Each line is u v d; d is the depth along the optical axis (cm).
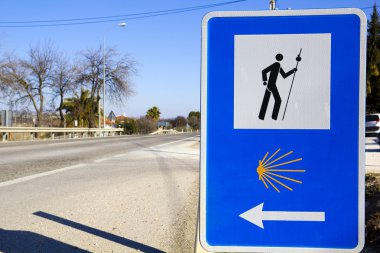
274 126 272
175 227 586
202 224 278
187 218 636
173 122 11156
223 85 274
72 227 578
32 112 4297
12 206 700
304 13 269
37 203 725
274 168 274
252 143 274
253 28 272
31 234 543
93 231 561
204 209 277
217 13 273
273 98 272
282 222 274
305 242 273
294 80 270
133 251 484
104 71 4494
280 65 271
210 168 276
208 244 278
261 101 272
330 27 268
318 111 270
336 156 270
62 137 3825
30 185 909
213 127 275
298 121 271
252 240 276
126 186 909
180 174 1116
